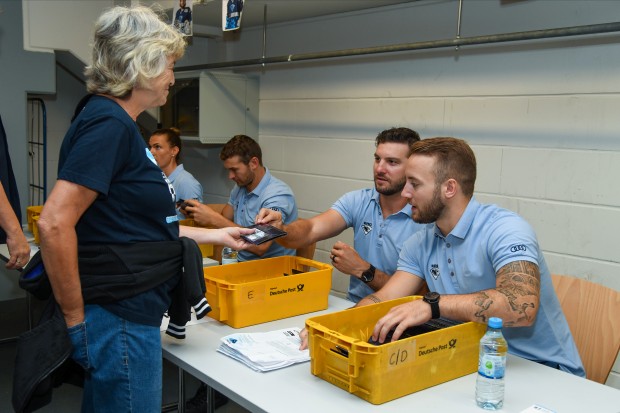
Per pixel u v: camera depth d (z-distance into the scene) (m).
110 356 1.41
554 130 2.51
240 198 3.33
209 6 3.31
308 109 3.72
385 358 1.32
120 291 1.40
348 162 3.48
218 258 3.11
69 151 1.37
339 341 1.38
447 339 1.45
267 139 4.07
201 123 3.82
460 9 2.69
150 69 1.43
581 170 2.44
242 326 1.85
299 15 3.58
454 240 1.78
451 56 2.87
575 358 1.76
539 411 1.30
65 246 1.30
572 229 2.48
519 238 1.62
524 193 2.64
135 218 1.43
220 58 4.46
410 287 1.92
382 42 3.22
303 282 2.00
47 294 1.44
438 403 1.34
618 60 2.29
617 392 1.44
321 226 2.52
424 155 1.73
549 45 2.50
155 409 1.48
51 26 4.10
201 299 1.55
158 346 1.48
